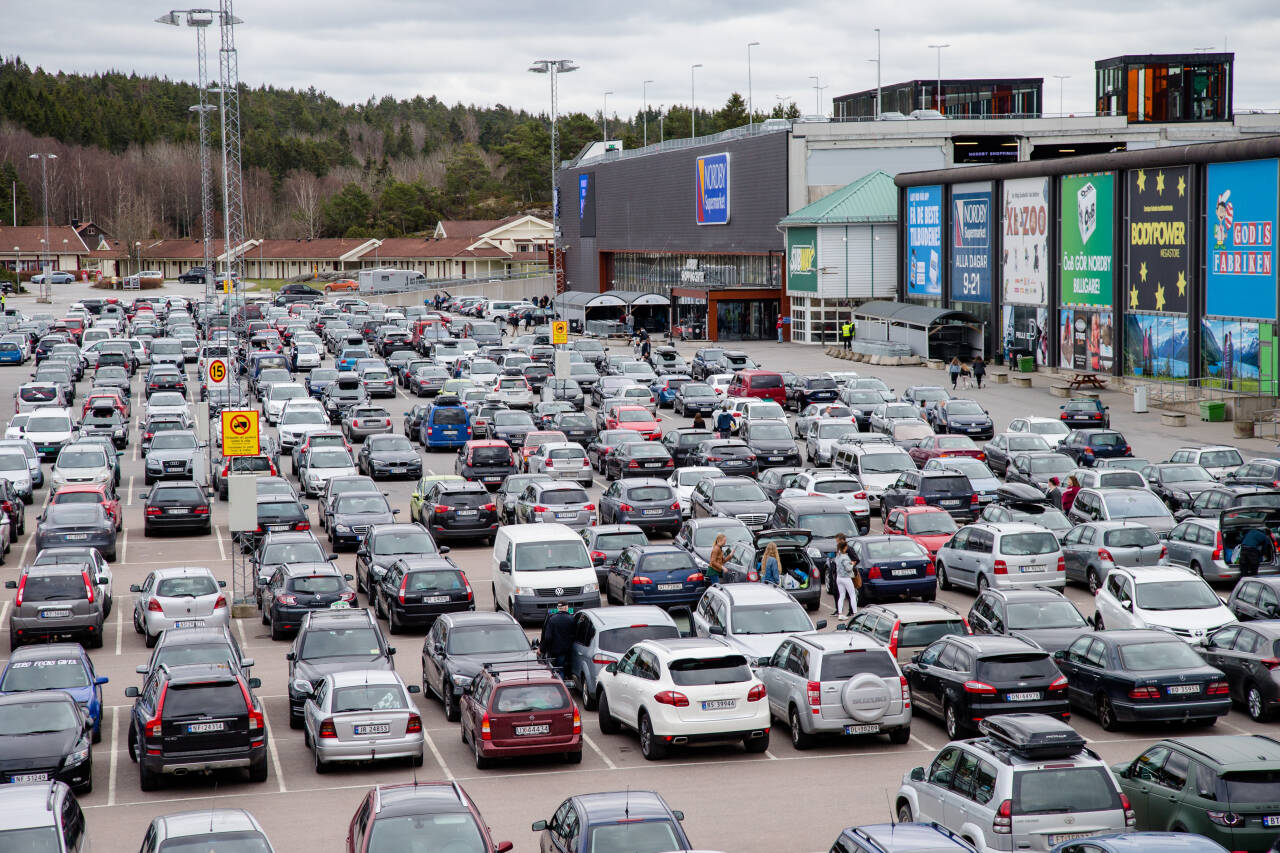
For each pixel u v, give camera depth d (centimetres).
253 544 3522
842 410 5381
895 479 4019
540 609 2805
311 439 4859
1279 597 2417
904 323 8088
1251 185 5481
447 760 2050
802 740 2056
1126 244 6378
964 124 9456
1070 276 6825
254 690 2503
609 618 2347
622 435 4834
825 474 3769
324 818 1791
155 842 1288
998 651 2016
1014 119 9531
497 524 3800
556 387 6450
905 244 8681
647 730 2020
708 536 3167
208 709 1898
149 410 5719
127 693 2052
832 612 2966
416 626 2880
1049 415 5822
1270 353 5397
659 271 12050
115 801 1888
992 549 2923
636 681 2061
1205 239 5809
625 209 12612
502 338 10656
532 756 2033
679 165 11256
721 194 10419
